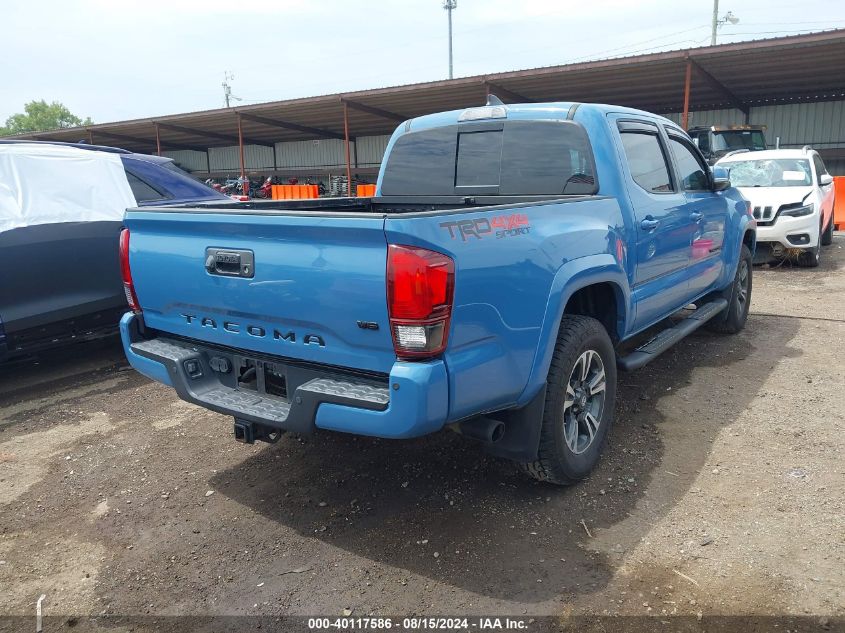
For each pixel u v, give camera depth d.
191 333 3.32
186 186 6.56
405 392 2.46
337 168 37.16
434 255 2.46
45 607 2.71
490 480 3.63
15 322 5.06
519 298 2.87
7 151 5.22
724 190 5.43
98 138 37.69
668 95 22.92
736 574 2.76
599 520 3.21
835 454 3.78
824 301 7.86
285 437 4.29
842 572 2.74
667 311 4.80
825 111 23.66
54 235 5.22
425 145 4.65
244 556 3.01
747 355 5.70
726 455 3.83
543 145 4.09
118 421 4.64
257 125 31.61
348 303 2.59
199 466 3.92
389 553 2.99
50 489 3.69
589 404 3.62
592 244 3.42
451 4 49.62
